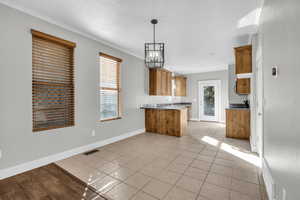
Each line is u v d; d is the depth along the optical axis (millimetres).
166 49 3934
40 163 2387
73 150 2848
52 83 2566
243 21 2479
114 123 3748
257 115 2898
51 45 2562
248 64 3182
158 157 2764
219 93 6730
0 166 2004
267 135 1815
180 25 2625
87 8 2164
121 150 3131
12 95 2100
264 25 1950
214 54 4387
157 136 4273
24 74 2217
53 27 2537
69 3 2051
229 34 3000
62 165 2436
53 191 1780
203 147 3305
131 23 2576
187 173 2178
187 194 1711
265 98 1938
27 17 2234
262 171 2113
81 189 1817
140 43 3523
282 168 1246
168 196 1678
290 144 1066
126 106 4129
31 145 2289
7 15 2049
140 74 4684
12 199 1643
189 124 6199
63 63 2723
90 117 3162
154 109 4676
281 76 1261
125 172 2217
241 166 2387
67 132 2754
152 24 2609
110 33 2994
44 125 2496
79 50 2949
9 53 2070
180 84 7113
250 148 3221
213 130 5047
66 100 2764
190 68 6395
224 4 2027
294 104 992
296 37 944
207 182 1946
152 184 1911
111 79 3746
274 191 1464
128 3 2029
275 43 1422
